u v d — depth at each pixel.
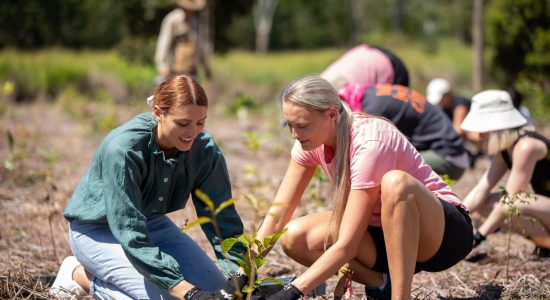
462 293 3.80
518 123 4.19
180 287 3.02
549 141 4.22
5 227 5.03
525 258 4.39
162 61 10.28
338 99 3.10
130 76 15.88
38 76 14.42
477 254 4.31
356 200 3.08
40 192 5.94
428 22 50.09
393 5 52.19
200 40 12.15
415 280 4.04
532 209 4.14
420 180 3.26
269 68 20.06
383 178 3.05
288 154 8.09
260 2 51.22
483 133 4.27
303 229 3.40
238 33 52.12
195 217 5.39
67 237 4.73
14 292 3.46
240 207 5.60
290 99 3.04
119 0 17.23
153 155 3.11
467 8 49.41
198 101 2.98
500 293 3.73
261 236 3.38
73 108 11.84
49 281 3.85
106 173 3.06
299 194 3.46
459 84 18.53
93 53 22.75
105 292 3.29
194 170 3.25
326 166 3.28
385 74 5.14
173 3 16.59
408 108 4.79
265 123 10.83
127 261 3.22
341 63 5.26
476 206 4.43
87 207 3.23
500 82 14.22
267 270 4.23
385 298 3.44
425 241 3.19
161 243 3.42
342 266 3.16
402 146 3.18
